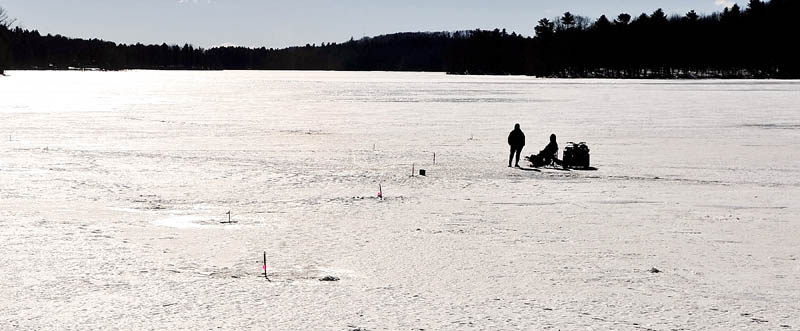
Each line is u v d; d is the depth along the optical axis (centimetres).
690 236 2102
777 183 3170
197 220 2298
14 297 1479
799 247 1966
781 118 6881
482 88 15712
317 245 1962
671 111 7956
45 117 6831
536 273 1702
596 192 2939
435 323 1362
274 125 6181
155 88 15612
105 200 2647
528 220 2339
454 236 2088
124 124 6134
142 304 1448
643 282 1634
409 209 2538
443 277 1664
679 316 1409
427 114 7619
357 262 1791
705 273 1706
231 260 1797
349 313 1412
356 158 4034
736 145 4684
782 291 1570
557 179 3312
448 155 4219
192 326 1328
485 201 2719
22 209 2431
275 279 1636
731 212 2488
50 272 1662
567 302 1491
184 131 5538
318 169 3569
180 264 1753
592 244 1992
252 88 15812
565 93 12875
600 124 6316
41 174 3253
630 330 1334
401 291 1558
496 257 1847
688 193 2905
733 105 8956
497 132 5634
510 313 1422
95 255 1822
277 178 3256
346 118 7044
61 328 1309
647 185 3130
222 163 3741
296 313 1409
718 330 1337
